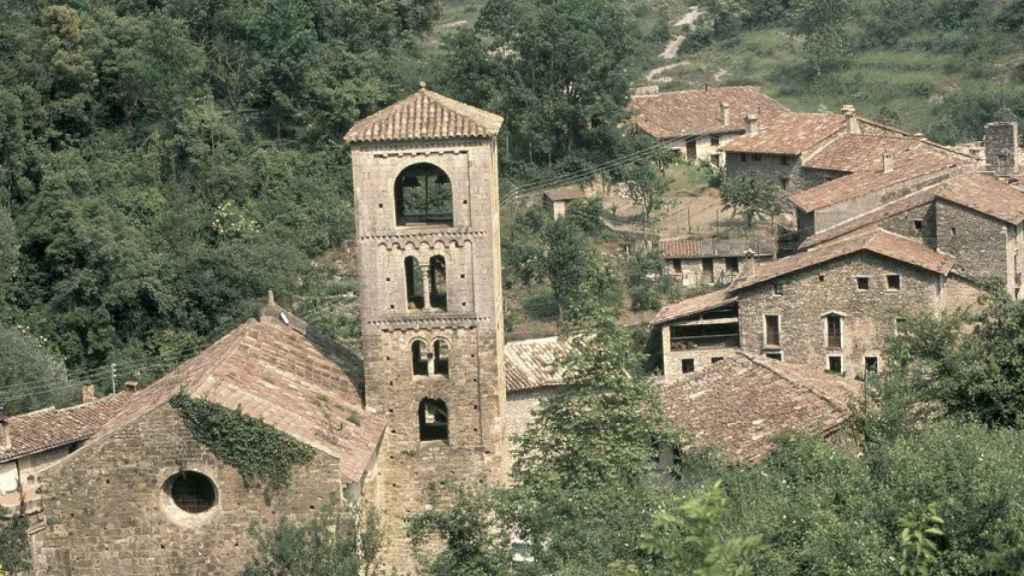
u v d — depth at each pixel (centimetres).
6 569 8012
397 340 7544
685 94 17300
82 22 14675
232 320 12206
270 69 15462
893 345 7606
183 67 14912
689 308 12031
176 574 6638
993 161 14475
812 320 11662
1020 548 5125
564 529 5909
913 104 18688
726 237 14162
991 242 12038
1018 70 19012
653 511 5775
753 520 5512
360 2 16275
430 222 7669
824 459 6306
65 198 12594
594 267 12750
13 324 11919
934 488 5641
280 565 6444
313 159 14925
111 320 12162
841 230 12669
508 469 7856
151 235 13200
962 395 7244
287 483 6575
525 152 15400
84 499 6619
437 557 6297
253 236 13475
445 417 7969
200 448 6562
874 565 5178
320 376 7581
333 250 13925
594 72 15400
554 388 9912
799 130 15625
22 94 13700
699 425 8000
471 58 15500
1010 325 7381
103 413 9675
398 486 7612
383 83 15512
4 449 9062
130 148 14400
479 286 7506
